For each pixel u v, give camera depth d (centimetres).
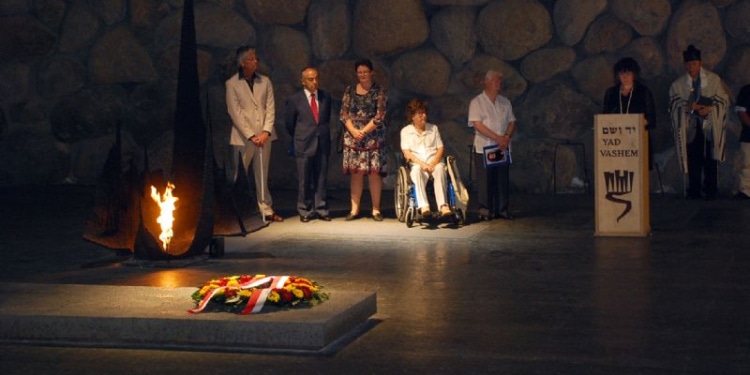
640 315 816
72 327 747
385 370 671
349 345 732
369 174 1378
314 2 1802
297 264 1055
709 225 1304
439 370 669
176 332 736
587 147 1717
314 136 1376
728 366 671
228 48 1828
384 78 1783
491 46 1750
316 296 788
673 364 676
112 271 1021
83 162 1861
